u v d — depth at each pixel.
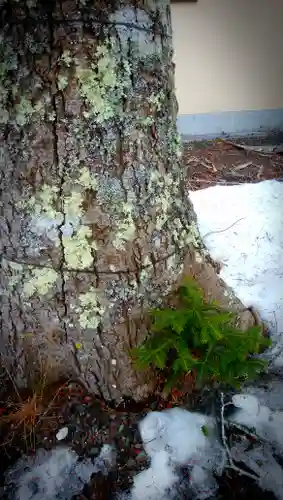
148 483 0.72
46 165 0.72
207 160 2.41
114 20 0.68
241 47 2.81
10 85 0.69
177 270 0.86
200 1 2.69
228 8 2.71
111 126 0.71
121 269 0.77
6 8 0.66
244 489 0.71
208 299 0.93
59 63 0.67
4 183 0.74
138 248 0.78
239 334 0.81
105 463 0.75
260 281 1.14
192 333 0.80
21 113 0.70
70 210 0.73
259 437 0.77
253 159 2.40
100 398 0.84
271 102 2.96
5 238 0.77
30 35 0.66
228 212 1.47
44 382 0.83
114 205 0.74
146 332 0.82
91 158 0.72
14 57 0.67
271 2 2.70
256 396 0.85
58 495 0.71
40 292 0.78
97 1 0.66
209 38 2.79
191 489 0.71
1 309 0.82
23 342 0.83
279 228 1.35
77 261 0.76
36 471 0.74
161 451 0.76
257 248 1.27
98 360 0.82
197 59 2.85
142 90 0.73
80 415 0.81
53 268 0.77
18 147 0.72
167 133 0.81
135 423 0.80
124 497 0.71
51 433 0.79
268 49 2.82
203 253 0.97
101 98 0.70
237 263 1.21
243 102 2.97
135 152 0.75
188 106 2.99
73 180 0.72
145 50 0.72
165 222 0.82
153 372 0.85
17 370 0.85
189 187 1.91
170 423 0.79
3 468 0.75
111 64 0.69
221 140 2.85
